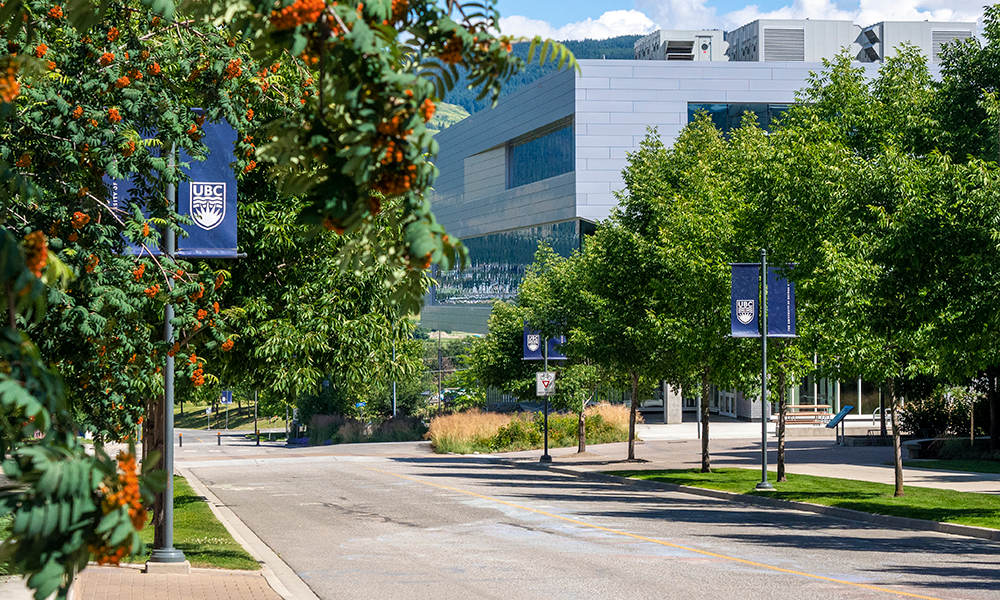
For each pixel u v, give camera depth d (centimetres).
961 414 3928
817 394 5888
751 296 2502
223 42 1093
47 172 931
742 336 2500
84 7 489
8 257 308
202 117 1141
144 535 1809
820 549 1609
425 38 391
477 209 8225
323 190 359
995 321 1767
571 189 6309
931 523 1880
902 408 4388
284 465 4078
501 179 7825
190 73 1101
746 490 2566
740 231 2761
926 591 1223
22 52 798
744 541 1711
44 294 326
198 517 2047
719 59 7675
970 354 2142
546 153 6906
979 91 2809
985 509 2039
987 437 3622
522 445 4831
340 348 1655
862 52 7331
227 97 1113
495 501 2441
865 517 2041
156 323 1413
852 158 2319
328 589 1288
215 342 1170
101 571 1302
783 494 2427
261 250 1602
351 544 1722
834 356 2425
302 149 384
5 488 302
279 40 354
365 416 7212
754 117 3388
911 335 2120
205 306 1188
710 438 5044
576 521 2019
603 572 1391
